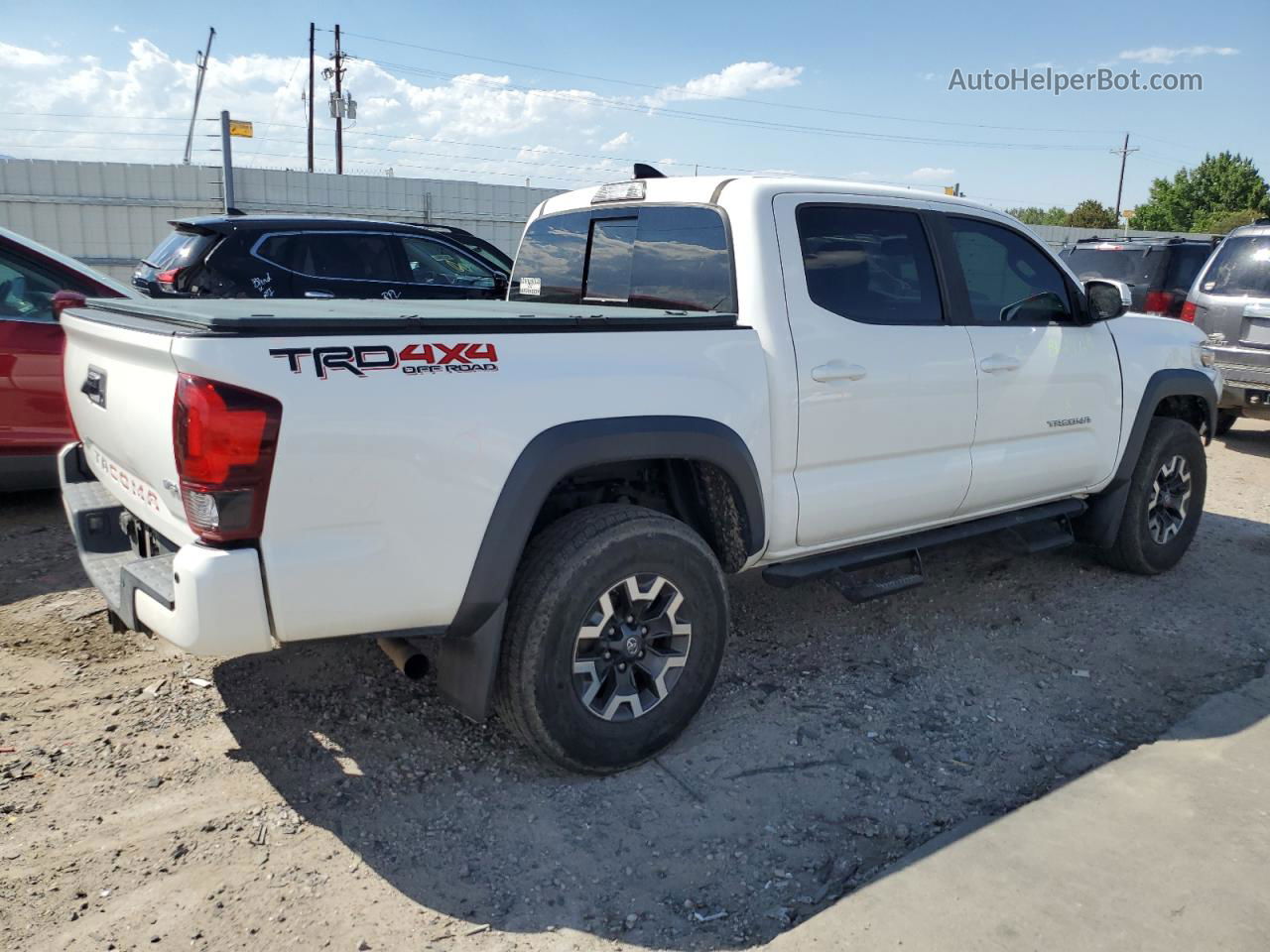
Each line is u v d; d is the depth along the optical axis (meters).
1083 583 5.13
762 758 3.34
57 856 2.69
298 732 3.40
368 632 2.76
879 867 2.78
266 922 2.47
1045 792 3.17
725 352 3.34
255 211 20.55
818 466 3.68
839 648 4.26
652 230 3.91
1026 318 4.44
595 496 3.47
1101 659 4.21
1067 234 30.52
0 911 2.46
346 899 2.57
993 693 3.87
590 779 3.19
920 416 3.94
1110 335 4.81
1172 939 2.46
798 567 3.77
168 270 7.83
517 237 23.50
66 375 3.73
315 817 2.92
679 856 2.81
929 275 4.06
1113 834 2.91
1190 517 5.30
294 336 2.53
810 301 3.61
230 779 3.10
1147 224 68.12
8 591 4.56
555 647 2.97
